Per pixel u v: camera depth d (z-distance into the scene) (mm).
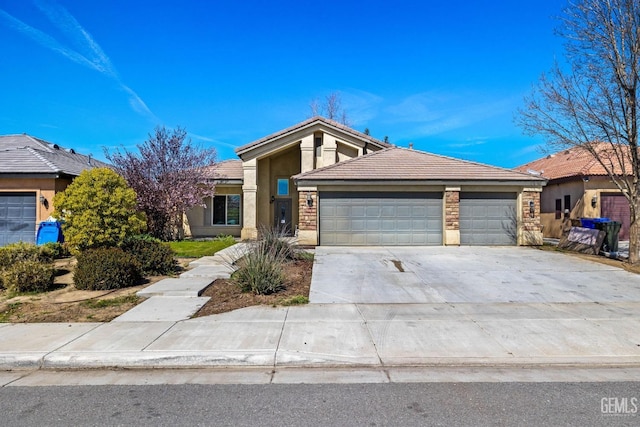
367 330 6309
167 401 4141
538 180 16391
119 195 12367
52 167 16984
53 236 15180
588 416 3811
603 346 5668
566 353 5410
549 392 4348
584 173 18750
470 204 16641
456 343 5758
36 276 8930
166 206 18172
